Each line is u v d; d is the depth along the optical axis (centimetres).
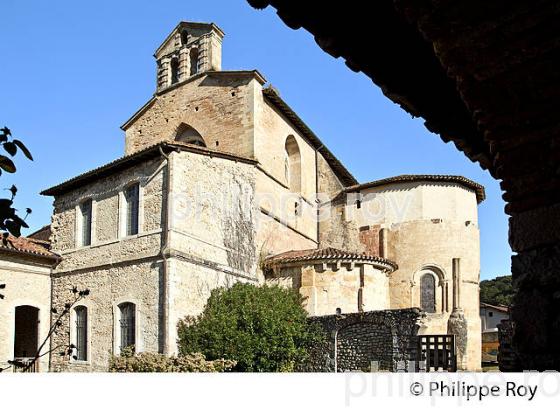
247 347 2005
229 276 2308
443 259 3038
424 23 368
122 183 2272
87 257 2320
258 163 2584
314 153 3366
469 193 3216
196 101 2956
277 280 2530
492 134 384
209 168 2306
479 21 354
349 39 446
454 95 529
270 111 2883
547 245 359
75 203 2452
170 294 1991
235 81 2836
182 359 1812
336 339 2169
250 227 2511
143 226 2147
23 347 2395
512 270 379
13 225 391
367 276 2520
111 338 2136
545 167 364
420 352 1942
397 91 513
